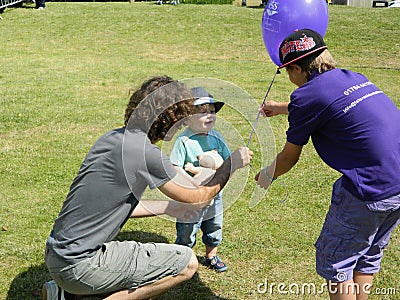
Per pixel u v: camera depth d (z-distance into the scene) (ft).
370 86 8.48
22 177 15.71
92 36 43.57
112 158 8.23
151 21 48.42
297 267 11.50
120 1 65.16
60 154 17.65
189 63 35.55
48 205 13.99
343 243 8.49
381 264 11.60
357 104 8.16
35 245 12.05
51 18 49.11
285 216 13.70
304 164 17.38
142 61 35.83
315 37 8.56
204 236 11.18
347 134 8.18
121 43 41.70
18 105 23.36
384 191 8.07
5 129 20.08
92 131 20.17
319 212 13.96
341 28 44.78
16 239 12.27
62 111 22.70
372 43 40.83
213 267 11.39
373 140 8.05
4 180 15.48
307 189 15.37
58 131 20.04
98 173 8.26
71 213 8.36
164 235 12.71
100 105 23.91
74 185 8.48
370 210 8.14
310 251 12.09
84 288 8.51
